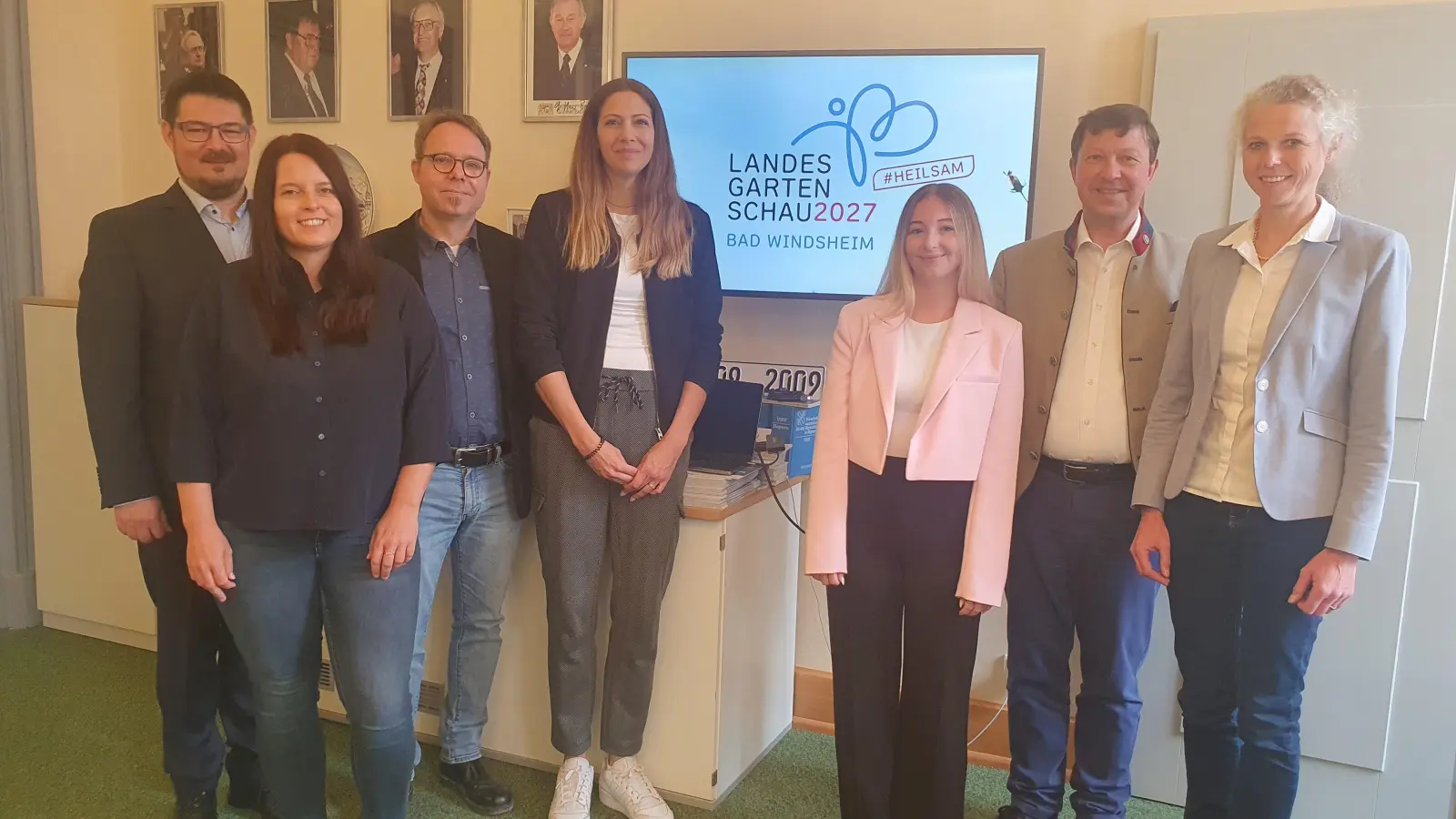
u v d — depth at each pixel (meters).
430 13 2.97
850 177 2.52
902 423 1.94
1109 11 2.36
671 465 2.07
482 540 2.22
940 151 2.44
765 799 2.34
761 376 2.74
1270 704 1.73
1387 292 1.63
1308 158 1.63
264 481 1.68
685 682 2.26
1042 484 2.04
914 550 1.93
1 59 3.12
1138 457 1.96
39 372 3.09
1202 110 2.25
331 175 1.69
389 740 1.83
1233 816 1.80
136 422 1.87
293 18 3.14
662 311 2.08
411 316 1.81
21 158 3.19
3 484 3.24
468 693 2.29
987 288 1.98
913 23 2.53
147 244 1.89
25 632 3.23
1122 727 2.06
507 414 2.22
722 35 2.69
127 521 1.86
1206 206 2.27
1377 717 2.21
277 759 1.83
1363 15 2.11
